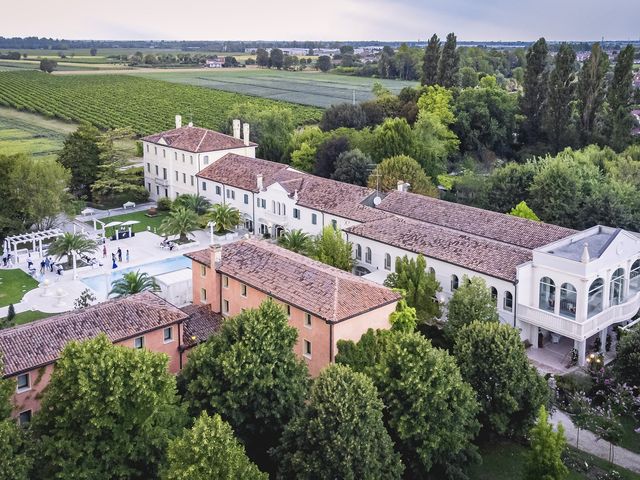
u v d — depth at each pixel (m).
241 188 97.88
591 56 124.50
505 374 45.91
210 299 63.59
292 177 95.06
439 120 129.12
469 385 44.22
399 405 42.00
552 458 39.28
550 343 63.28
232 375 42.56
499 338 46.53
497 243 65.56
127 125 190.88
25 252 89.19
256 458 44.75
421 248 68.00
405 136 113.88
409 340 42.69
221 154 109.12
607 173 101.69
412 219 78.19
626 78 121.31
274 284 57.69
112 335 51.03
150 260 88.00
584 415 52.22
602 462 47.69
